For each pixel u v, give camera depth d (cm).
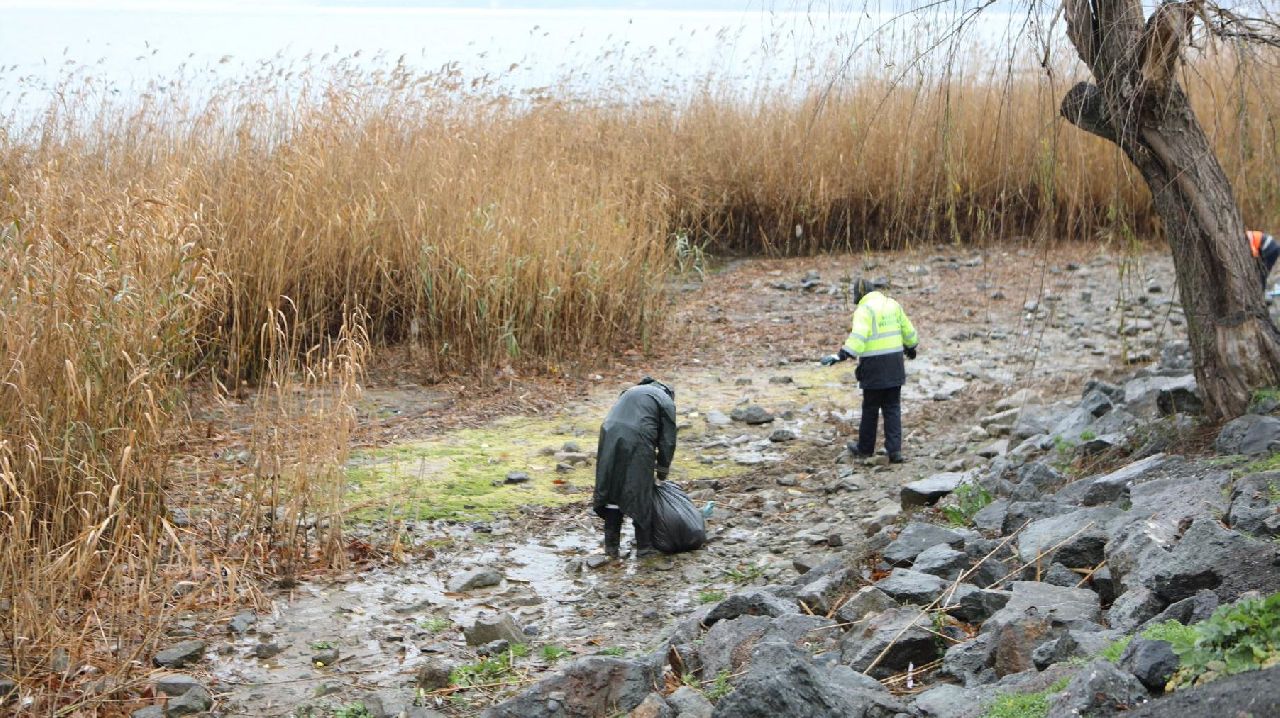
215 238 1073
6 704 496
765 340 1341
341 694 525
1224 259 650
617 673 464
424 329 1202
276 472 712
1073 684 342
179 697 510
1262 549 412
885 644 473
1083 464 711
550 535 763
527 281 1198
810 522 768
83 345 649
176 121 1272
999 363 1172
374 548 718
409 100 1396
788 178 1795
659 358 1261
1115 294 1434
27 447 600
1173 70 632
